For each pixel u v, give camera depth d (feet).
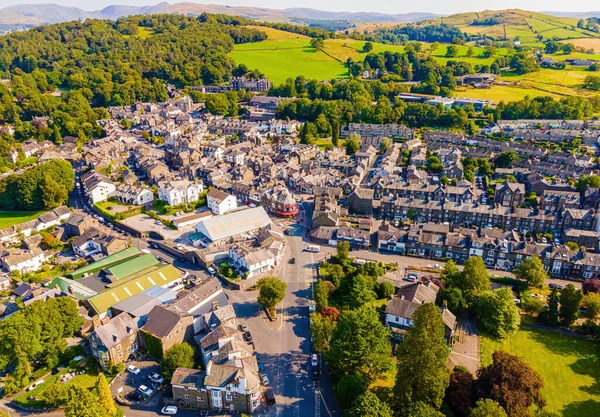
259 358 408.46
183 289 499.10
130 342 408.46
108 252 587.68
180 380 354.33
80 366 398.83
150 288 490.90
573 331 453.17
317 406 358.02
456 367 382.01
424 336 315.58
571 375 395.14
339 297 502.38
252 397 346.95
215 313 433.07
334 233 632.38
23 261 561.84
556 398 369.91
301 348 423.64
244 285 525.34
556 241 621.31
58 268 567.18
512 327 434.30
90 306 456.86
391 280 512.63
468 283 478.59
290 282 533.14
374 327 380.17
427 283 477.36
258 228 649.20
